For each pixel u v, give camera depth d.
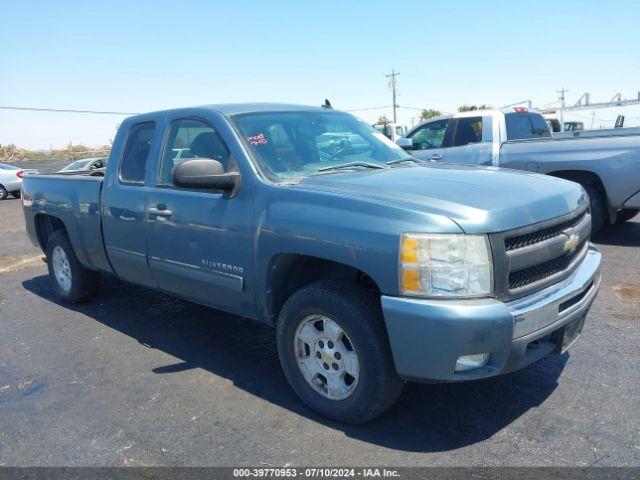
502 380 3.82
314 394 3.45
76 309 5.90
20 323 5.56
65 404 3.81
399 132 26.91
